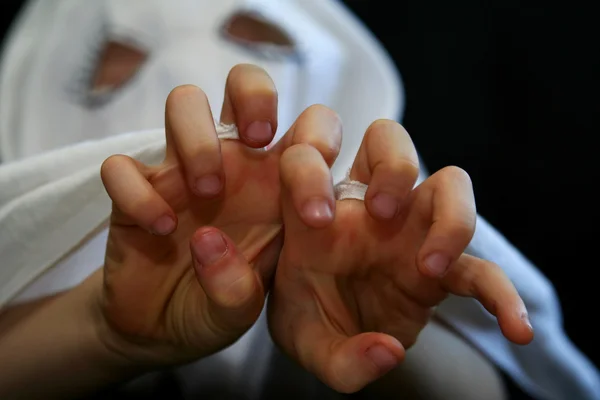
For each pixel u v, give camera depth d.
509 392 0.66
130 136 0.47
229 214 0.41
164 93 0.64
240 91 0.40
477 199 0.81
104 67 0.68
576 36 0.83
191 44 0.65
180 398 0.57
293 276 0.41
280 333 0.41
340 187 0.41
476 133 0.84
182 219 0.40
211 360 0.56
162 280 0.41
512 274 0.49
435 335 0.54
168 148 0.40
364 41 0.76
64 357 0.44
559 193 0.79
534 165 0.80
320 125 0.40
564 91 0.81
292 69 0.67
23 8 0.90
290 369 0.56
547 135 0.81
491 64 0.86
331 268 0.40
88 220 0.45
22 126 0.71
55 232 0.45
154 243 0.40
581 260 0.76
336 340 0.39
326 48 0.72
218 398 0.55
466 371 0.53
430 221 0.39
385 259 0.40
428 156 0.84
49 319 0.45
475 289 0.40
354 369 0.37
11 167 0.47
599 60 0.81
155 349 0.42
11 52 0.75
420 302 0.41
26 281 0.45
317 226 0.37
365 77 0.75
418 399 0.52
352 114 0.73
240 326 0.39
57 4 0.73
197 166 0.39
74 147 0.48
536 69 0.83
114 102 0.67
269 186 0.41
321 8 0.77
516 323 0.38
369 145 0.40
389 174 0.39
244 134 0.40
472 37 0.87
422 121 0.85
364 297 0.41
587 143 0.79
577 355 0.56
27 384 0.44
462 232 0.38
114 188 0.39
